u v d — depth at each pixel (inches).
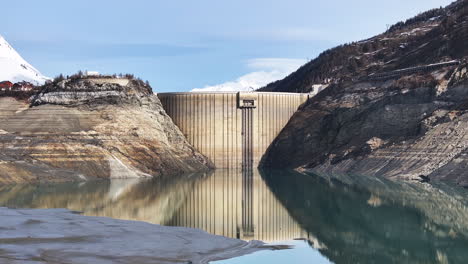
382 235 2987.2
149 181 5565.9
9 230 2738.7
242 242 2758.4
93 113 6353.3
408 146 5792.3
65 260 2224.4
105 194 4370.1
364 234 3009.4
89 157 5762.8
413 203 3912.4
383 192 4505.4
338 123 7391.7
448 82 6186.0
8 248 2377.0
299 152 7716.5
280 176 6333.7
